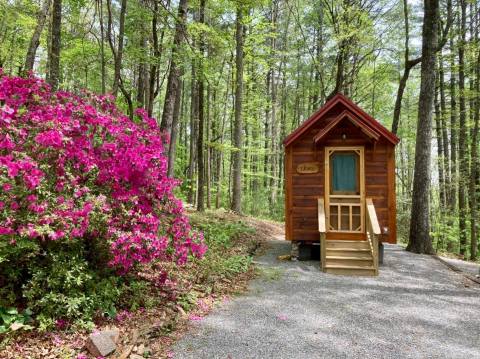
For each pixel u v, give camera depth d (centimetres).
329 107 885
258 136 2358
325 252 801
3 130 368
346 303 577
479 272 804
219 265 698
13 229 365
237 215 1466
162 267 608
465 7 1533
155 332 421
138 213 447
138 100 1454
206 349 402
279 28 2272
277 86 2541
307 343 428
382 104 2316
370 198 863
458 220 1628
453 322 504
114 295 449
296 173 915
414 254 1016
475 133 1374
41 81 440
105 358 353
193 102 1870
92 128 438
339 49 1466
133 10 1005
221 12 1358
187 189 1856
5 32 1325
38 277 379
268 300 581
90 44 1266
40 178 361
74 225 381
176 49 923
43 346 351
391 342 437
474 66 1418
